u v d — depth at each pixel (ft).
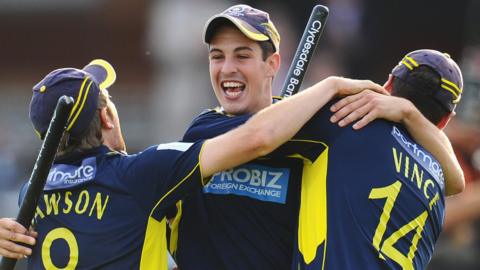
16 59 150.92
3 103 148.15
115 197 59.93
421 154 62.69
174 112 137.59
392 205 60.49
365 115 60.95
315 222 59.98
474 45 125.90
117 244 59.57
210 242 62.59
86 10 148.77
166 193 59.31
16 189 130.41
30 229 60.95
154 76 145.07
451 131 99.66
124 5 147.43
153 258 59.67
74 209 60.39
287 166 62.18
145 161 59.93
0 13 149.38
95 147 61.57
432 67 63.26
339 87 60.85
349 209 59.72
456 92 64.03
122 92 146.51
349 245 59.26
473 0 127.34
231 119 62.18
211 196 62.69
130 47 147.84
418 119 62.49
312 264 59.57
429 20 136.15
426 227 62.39
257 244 62.08
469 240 97.60
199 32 135.95
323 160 60.54
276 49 64.49
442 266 97.04
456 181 64.80
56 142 57.47
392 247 60.23
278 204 62.03
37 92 60.95
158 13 140.15
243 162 59.00
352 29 133.59
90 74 62.39
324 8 69.00
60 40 150.20
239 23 61.67
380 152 60.70
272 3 132.57
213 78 63.57
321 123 60.64
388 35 135.54
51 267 60.18
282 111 58.95
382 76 135.44
